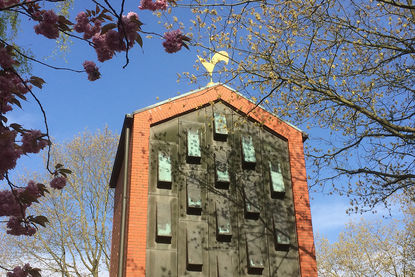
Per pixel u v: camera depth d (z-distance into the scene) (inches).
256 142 633.6
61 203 1089.4
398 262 1240.2
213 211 563.5
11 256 1043.9
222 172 586.9
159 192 558.3
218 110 639.1
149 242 525.7
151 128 601.0
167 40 178.4
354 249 1370.6
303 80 500.7
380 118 468.8
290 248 572.4
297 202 600.4
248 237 558.6
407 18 491.5
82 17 169.3
